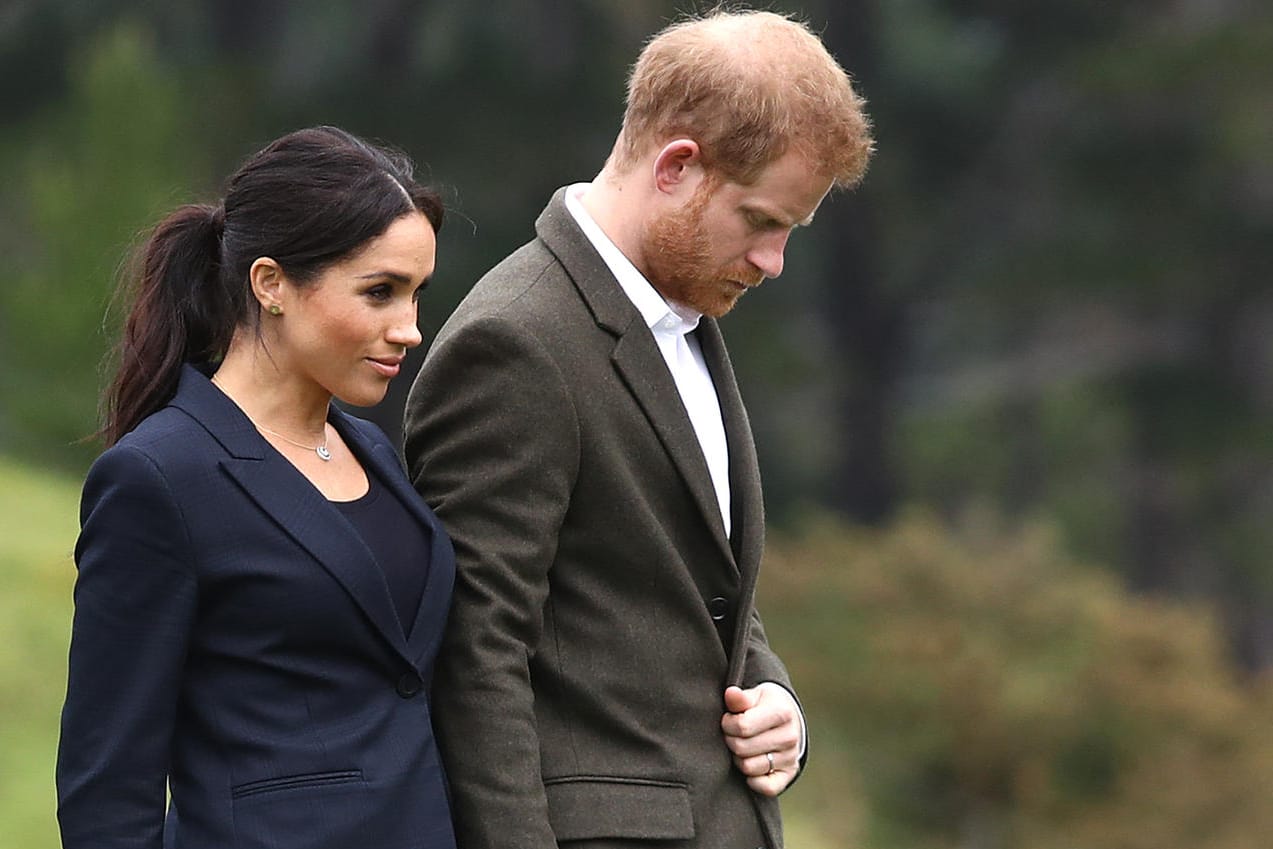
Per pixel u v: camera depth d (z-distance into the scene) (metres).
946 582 38.75
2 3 72.00
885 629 37.75
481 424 9.70
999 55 76.94
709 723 10.23
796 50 9.88
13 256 56.25
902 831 35.44
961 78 75.62
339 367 9.02
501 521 9.64
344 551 8.91
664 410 10.02
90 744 8.53
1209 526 82.00
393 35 71.75
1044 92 77.88
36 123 68.19
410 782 8.99
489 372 9.72
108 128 42.00
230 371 9.19
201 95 65.81
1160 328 81.12
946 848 35.38
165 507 8.55
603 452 9.85
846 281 80.44
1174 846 35.38
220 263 9.16
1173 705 36.69
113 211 40.47
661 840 9.88
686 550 10.20
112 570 8.53
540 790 9.50
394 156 9.33
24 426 40.16
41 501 34.50
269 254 8.92
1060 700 36.56
